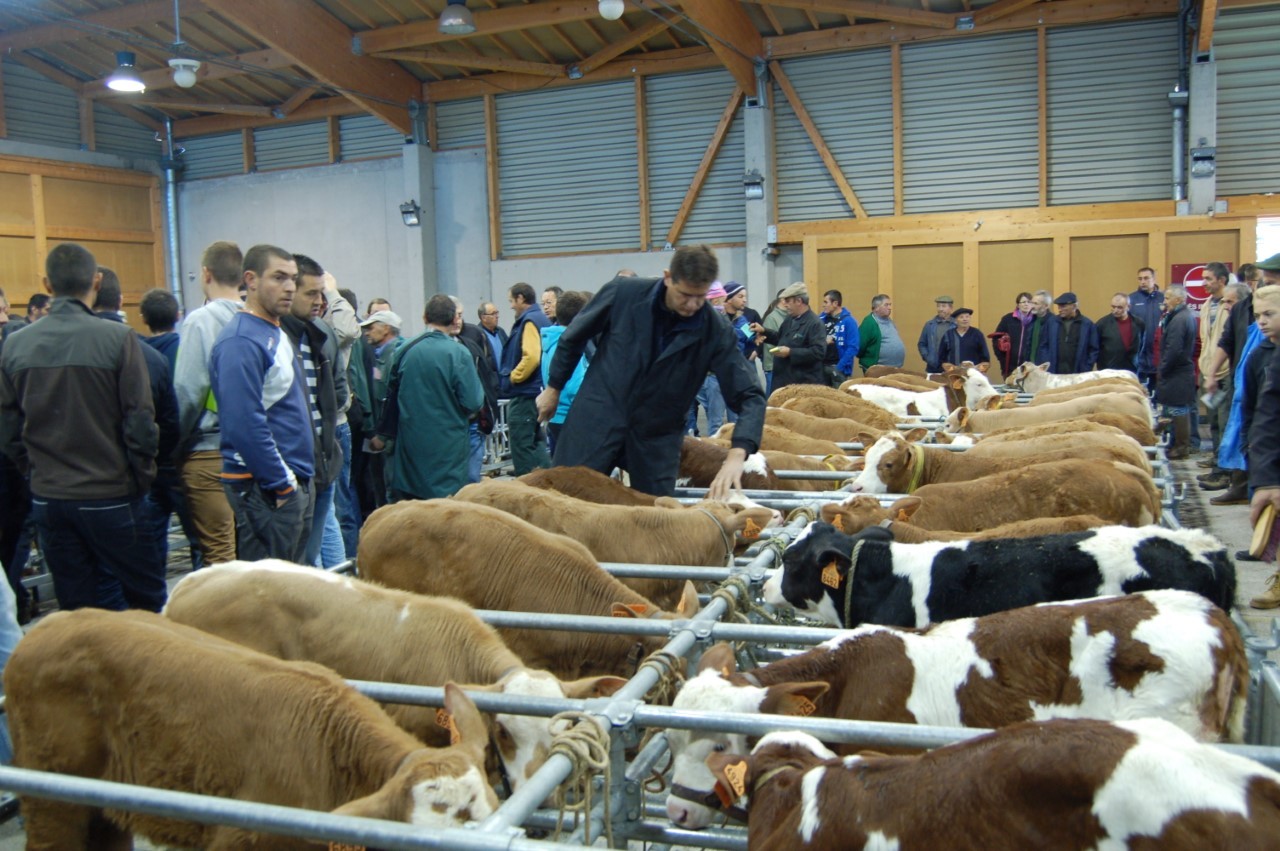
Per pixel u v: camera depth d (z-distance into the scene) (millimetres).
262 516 4664
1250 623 5953
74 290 4746
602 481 5133
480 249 18703
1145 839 1897
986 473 5992
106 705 3090
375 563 4492
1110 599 3023
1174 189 14656
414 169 18469
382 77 17734
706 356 5195
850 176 16250
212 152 20531
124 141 20219
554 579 4203
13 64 18406
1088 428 7094
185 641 3162
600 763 2449
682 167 17203
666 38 16781
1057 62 15086
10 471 5531
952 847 2057
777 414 8734
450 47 17469
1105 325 13367
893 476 5957
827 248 15984
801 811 2250
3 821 3799
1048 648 2965
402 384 7094
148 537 4887
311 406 5539
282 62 17734
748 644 3898
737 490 5215
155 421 5340
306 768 2885
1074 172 15141
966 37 15422
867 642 3125
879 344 14070
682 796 2775
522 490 4949
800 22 16078
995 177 15523
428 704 3012
